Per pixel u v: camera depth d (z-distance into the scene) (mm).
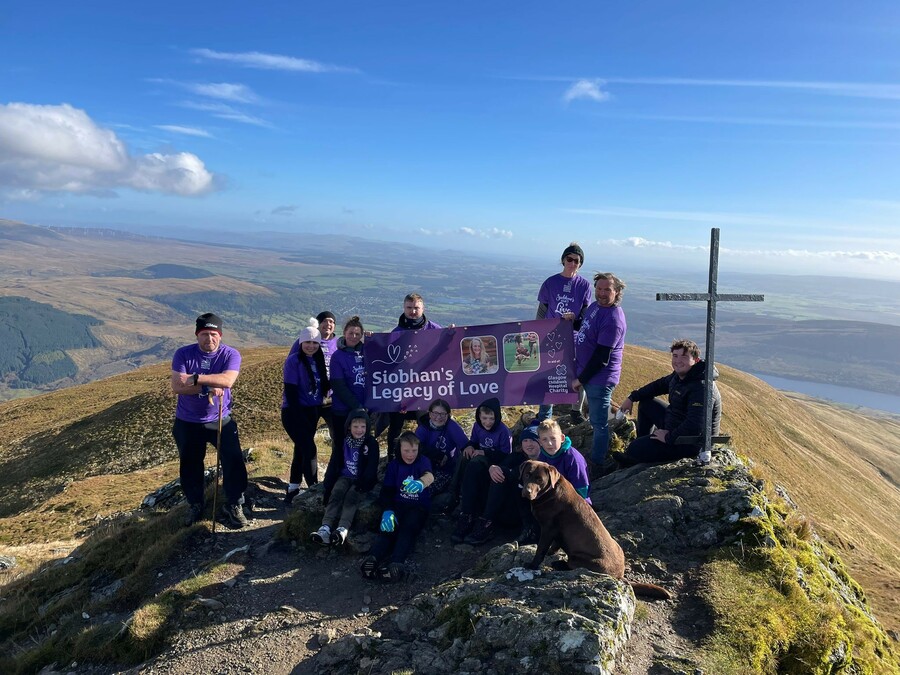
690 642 4855
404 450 7234
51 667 6016
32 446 40562
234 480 8516
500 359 9680
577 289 9633
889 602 16031
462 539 7422
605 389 8484
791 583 5648
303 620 5902
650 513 6977
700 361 8125
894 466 85625
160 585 7023
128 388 58938
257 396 38062
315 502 8102
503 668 4398
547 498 5660
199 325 8188
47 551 14562
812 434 69875
